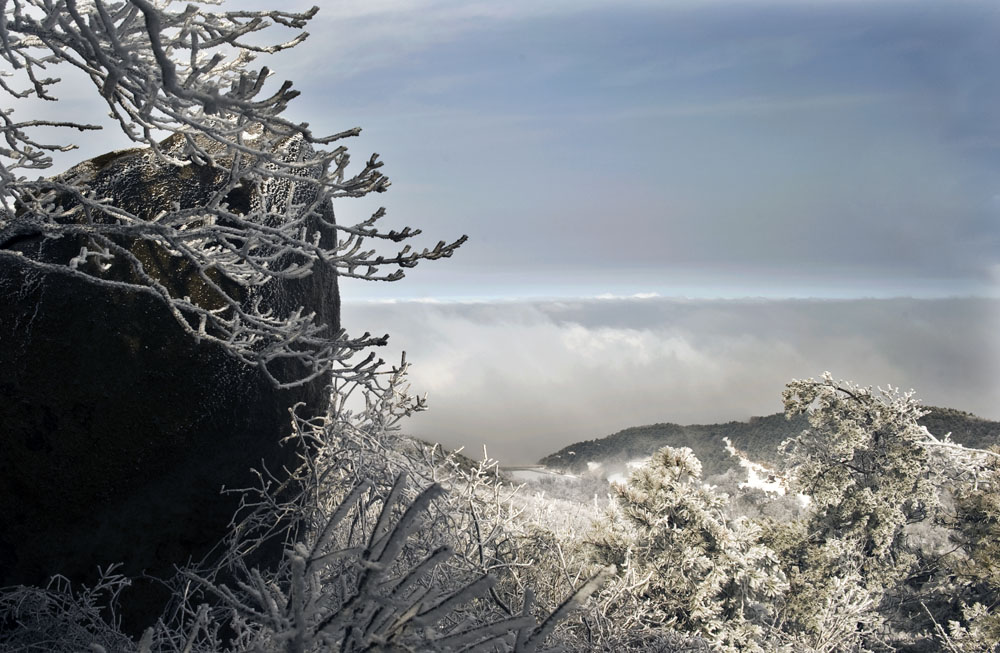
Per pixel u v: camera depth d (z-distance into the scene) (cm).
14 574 395
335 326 578
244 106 301
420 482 569
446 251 374
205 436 427
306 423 496
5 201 338
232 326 378
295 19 316
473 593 172
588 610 573
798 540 1384
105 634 382
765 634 1169
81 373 406
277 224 465
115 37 297
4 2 296
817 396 1490
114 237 441
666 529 1069
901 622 1367
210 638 348
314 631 175
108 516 407
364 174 353
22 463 392
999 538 1338
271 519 479
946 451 1461
